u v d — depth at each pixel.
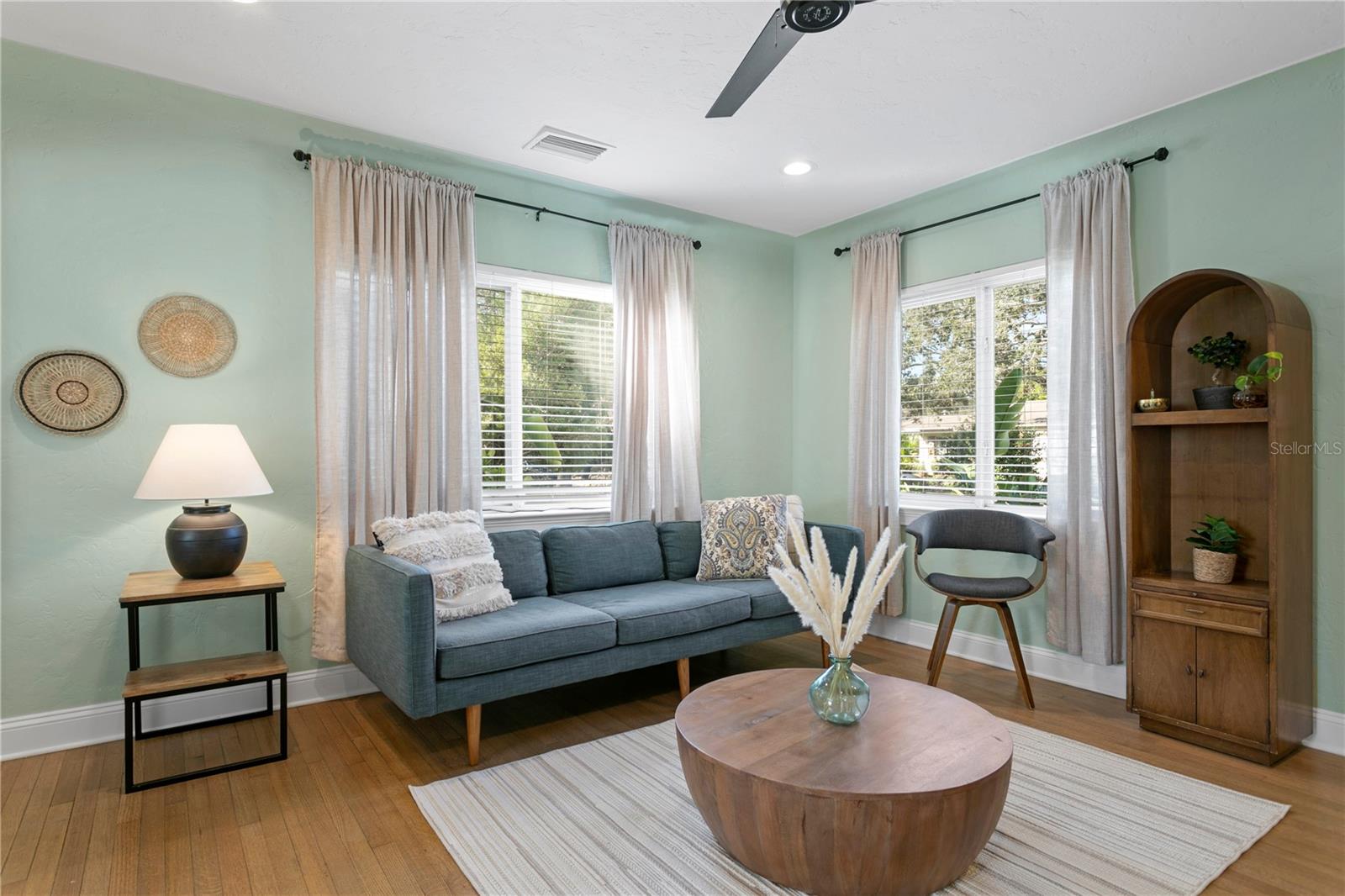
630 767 2.59
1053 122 3.21
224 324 3.02
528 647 2.73
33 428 2.67
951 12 2.37
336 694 3.30
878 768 1.78
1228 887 1.86
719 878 1.90
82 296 2.75
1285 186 2.83
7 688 2.63
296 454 3.20
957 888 1.83
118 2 2.33
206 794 2.37
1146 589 2.92
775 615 3.60
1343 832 2.13
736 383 4.79
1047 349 3.53
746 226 4.77
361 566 2.97
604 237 4.23
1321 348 2.77
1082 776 2.49
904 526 4.39
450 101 3.01
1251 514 2.93
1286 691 2.61
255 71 2.78
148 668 2.62
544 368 4.03
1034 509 3.75
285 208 3.17
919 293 4.29
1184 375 3.16
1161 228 3.20
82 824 2.17
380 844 2.08
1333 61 2.69
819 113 3.11
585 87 2.88
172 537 2.66
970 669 3.79
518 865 1.96
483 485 3.80
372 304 3.32
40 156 2.67
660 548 4.01
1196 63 2.73
